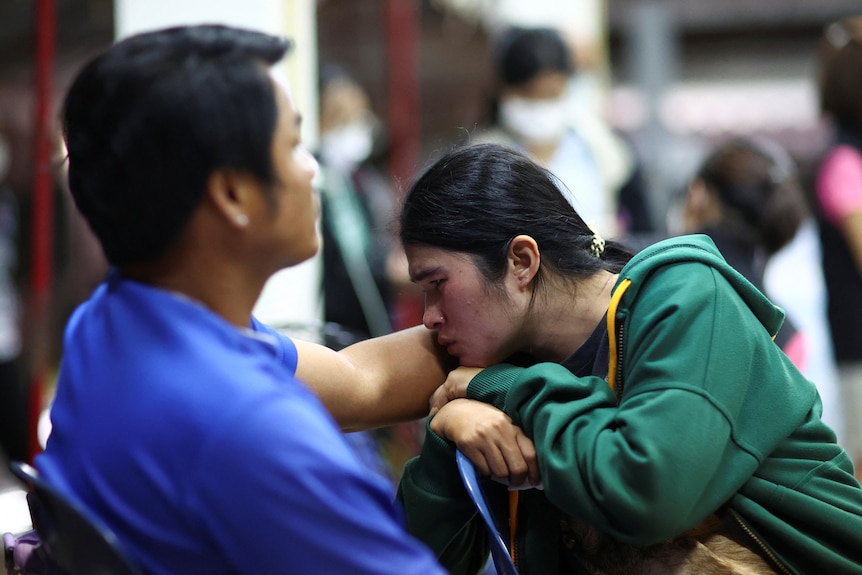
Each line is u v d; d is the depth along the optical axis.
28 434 5.12
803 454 2.10
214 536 1.52
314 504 1.53
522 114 5.41
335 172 5.35
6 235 5.80
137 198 1.61
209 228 1.66
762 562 2.08
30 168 6.00
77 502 1.55
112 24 4.44
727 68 19.67
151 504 1.55
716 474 1.97
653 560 2.07
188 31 1.66
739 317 2.04
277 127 1.66
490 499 2.22
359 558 1.56
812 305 5.38
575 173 5.49
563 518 2.24
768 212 3.81
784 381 2.07
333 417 2.25
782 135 16.75
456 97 10.12
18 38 5.73
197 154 1.59
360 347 2.39
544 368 2.08
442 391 2.26
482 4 10.02
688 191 4.11
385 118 7.95
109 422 1.59
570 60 5.47
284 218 1.68
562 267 2.18
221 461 1.52
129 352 1.62
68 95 1.67
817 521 2.06
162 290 1.67
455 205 2.13
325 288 5.16
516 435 2.08
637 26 8.66
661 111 8.60
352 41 8.09
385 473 3.05
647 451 1.88
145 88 1.59
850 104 4.85
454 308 2.16
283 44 1.70
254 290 1.75
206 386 1.56
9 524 2.53
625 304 2.09
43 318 4.31
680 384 1.94
